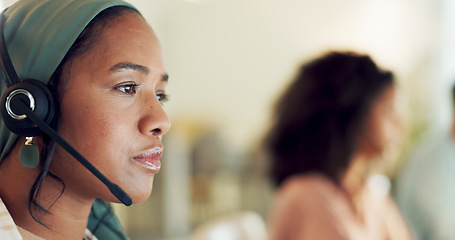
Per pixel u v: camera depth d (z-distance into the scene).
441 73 3.53
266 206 3.43
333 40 3.69
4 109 0.53
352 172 1.46
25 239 0.54
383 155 1.49
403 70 3.54
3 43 0.56
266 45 3.78
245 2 3.69
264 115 3.63
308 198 1.39
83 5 0.56
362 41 3.64
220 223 2.04
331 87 1.46
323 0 3.71
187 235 3.33
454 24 3.54
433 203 1.92
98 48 0.55
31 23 0.56
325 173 1.44
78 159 0.53
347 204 1.43
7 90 0.53
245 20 3.72
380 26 3.62
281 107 1.56
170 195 3.29
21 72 0.55
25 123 0.53
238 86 3.73
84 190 0.56
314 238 1.35
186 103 3.52
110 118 0.54
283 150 1.52
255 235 2.10
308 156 1.46
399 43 3.60
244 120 3.73
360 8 3.65
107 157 0.54
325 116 1.46
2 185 0.56
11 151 0.56
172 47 3.38
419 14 3.59
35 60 0.55
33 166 0.54
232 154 3.62
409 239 1.57
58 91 0.55
